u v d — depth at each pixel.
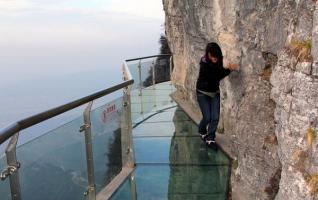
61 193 2.86
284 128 2.75
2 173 2.00
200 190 4.36
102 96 3.77
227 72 4.91
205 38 6.15
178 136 6.40
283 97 2.80
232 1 4.56
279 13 3.30
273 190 3.16
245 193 3.67
